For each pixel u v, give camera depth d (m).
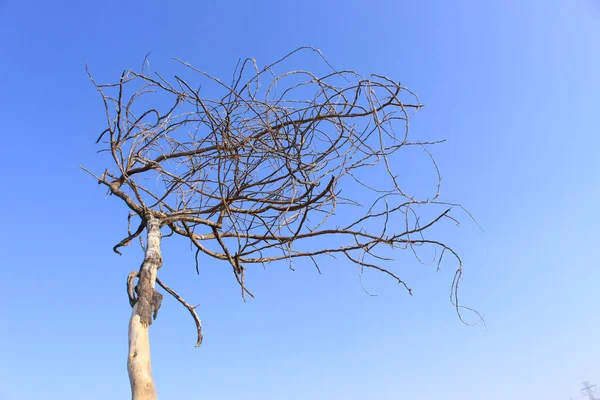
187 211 4.73
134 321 3.60
